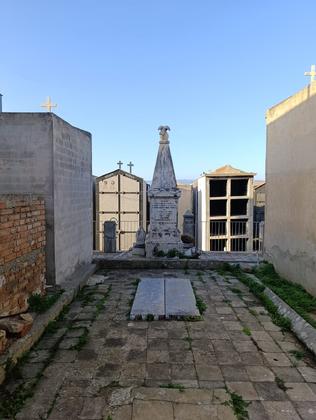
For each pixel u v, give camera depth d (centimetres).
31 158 612
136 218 1697
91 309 576
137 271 854
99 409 313
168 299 605
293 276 681
